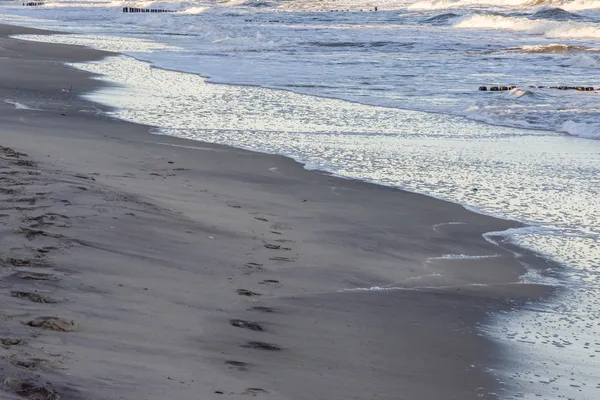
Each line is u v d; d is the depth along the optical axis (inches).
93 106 914.7
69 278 285.9
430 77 1409.9
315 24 3612.2
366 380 242.4
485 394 243.4
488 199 553.0
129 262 320.8
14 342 212.4
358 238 437.7
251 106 981.2
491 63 1717.5
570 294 363.6
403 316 314.7
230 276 333.1
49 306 253.4
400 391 237.5
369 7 5388.8
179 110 919.7
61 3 7175.2
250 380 224.2
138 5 6333.7
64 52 1737.2
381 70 1524.4
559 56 1891.0
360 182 587.2
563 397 246.7
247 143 722.8
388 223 478.3
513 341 297.4
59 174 462.9
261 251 380.2
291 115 918.4
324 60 1737.2
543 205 540.4
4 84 1073.5
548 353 287.0
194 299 294.0
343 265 379.2
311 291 332.2
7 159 493.4
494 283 374.6
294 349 260.8
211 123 833.5
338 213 492.7
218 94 1095.6
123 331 243.9
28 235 327.3
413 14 4343.0
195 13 5324.8
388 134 810.2
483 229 477.4
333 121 884.0
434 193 565.0
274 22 3816.4
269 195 524.4
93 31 2908.5
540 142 783.7
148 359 223.6
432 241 445.4
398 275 374.0
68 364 203.6
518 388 251.1
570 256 428.5
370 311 317.1
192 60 1681.8
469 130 849.5
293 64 1624.0
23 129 700.0
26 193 395.2
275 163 636.7
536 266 408.2
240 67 1534.2
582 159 698.2
